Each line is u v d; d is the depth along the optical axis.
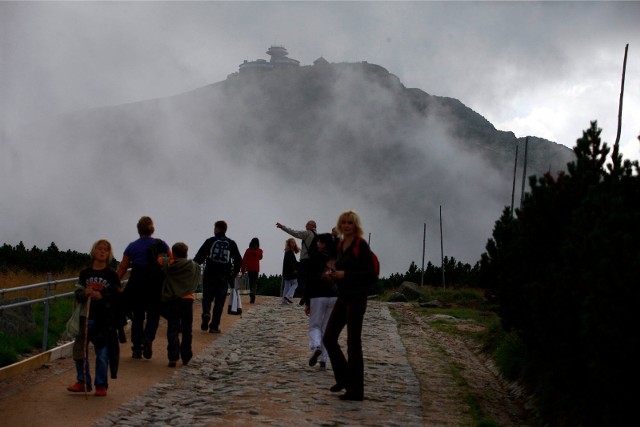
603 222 7.38
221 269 17.56
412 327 21.14
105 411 9.45
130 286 13.30
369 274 10.36
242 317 21.22
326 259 12.59
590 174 9.91
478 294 29.91
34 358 11.82
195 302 24.36
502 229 13.77
